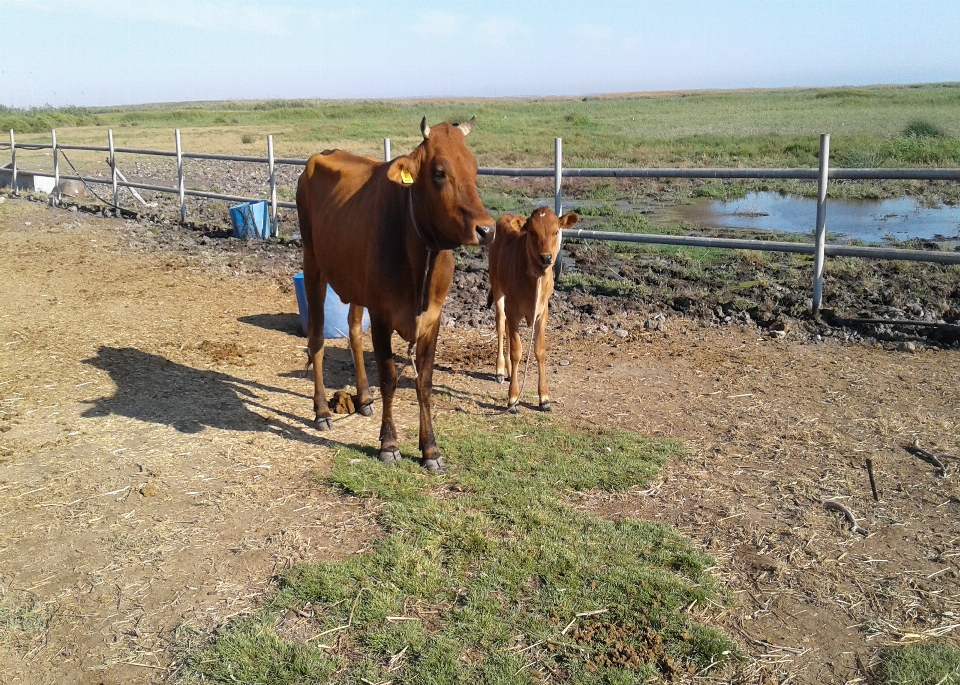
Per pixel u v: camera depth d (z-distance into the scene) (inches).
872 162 861.2
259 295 378.9
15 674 122.7
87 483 183.9
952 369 253.0
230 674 120.8
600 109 3016.7
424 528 159.9
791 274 383.2
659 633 128.0
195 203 699.4
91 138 1470.2
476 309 351.3
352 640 128.3
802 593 139.6
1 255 461.7
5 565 151.6
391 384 194.1
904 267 383.6
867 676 119.5
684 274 392.2
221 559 152.8
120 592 142.9
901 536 157.5
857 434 206.4
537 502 170.9
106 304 355.3
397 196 181.9
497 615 133.0
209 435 211.8
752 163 885.8
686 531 160.6
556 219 209.6
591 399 239.9
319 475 187.5
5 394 239.8
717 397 237.6
